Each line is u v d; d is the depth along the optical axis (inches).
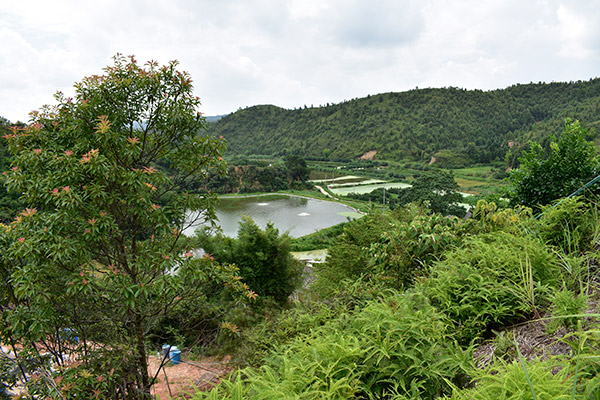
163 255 190.4
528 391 40.7
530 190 269.3
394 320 67.7
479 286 85.8
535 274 89.1
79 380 167.2
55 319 179.9
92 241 178.1
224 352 308.0
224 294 264.2
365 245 338.0
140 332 207.6
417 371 57.8
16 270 174.4
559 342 64.6
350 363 61.1
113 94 198.2
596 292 77.0
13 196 1063.6
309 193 3786.9
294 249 1507.1
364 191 3885.3
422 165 5497.1
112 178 173.9
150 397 192.9
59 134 190.7
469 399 45.6
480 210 144.5
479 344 76.5
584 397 37.1
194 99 214.8
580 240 105.2
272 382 56.7
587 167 247.4
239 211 2763.3
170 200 206.7
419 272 126.6
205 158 210.4
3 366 189.0
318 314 116.3
